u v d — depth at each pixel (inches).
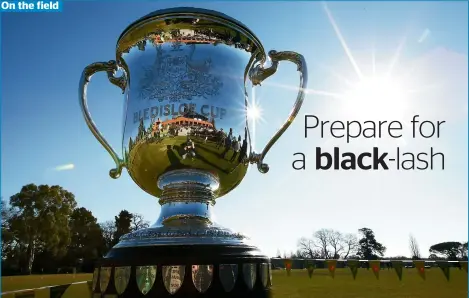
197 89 56.7
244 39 61.9
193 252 47.9
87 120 68.9
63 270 809.5
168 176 57.4
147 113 57.1
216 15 58.1
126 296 47.0
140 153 58.0
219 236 51.1
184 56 57.8
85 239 920.3
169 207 56.2
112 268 49.2
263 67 67.6
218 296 46.3
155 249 48.5
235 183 63.4
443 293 192.4
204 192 57.2
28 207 859.4
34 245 865.5
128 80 63.8
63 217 884.6
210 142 56.1
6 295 77.0
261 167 64.7
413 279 204.2
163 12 57.5
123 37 62.1
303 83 66.5
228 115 58.5
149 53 59.9
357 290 214.8
